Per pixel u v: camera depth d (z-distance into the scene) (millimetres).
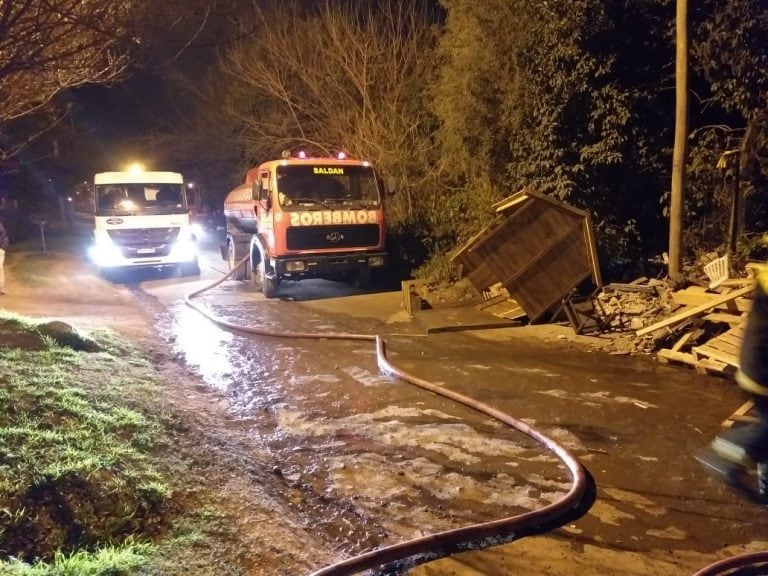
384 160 17094
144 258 16172
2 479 4293
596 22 11594
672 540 4379
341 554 4254
